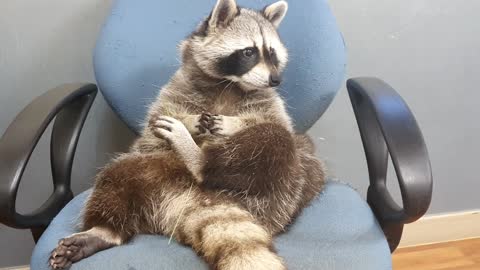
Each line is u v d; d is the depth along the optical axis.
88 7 1.19
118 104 1.05
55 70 1.23
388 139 0.71
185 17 1.03
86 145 1.33
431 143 1.46
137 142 0.98
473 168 1.52
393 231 0.86
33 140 0.73
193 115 0.88
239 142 0.80
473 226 1.59
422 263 1.50
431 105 1.41
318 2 1.01
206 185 0.79
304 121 1.06
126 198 0.80
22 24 1.18
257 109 0.91
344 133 1.41
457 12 1.31
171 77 1.01
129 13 1.02
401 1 1.28
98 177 0.89
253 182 0.78
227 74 0.92
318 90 1.03
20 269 1.42
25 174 1.32
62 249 0.72
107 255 0.73
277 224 0.80
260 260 0.67
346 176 1.46
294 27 1.02
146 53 1.03
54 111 0.80
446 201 1.56
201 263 0.71
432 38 1.33
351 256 0.74
